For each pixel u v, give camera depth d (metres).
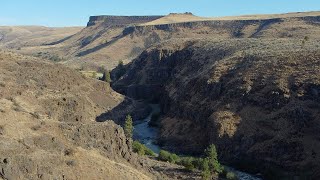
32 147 44.22
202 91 111.38
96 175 45.31
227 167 84.69
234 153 86.50
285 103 89.38
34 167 41.22
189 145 98.06
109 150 53.53
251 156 83.56
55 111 80.00
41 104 79.31
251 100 95.50
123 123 118.38
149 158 83.75
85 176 44.34
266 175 78.56
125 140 58.97
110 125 56.88
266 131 86.25
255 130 87.56
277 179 76.25
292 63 100.38
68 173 43.41
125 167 51.12
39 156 42.91
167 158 82.94
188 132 103.19
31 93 82.56
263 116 90.06
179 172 73.75
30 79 100.56
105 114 117.75
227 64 116.31
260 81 99.06
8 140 43.38
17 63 109.88
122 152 56.56
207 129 96.38
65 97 91.44
